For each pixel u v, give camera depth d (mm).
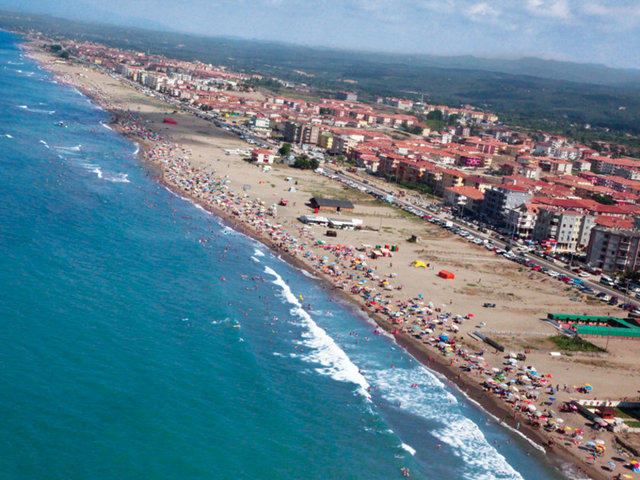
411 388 112312
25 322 110562
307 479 83375
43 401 89250
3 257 137250
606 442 101688
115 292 131000
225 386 102812
